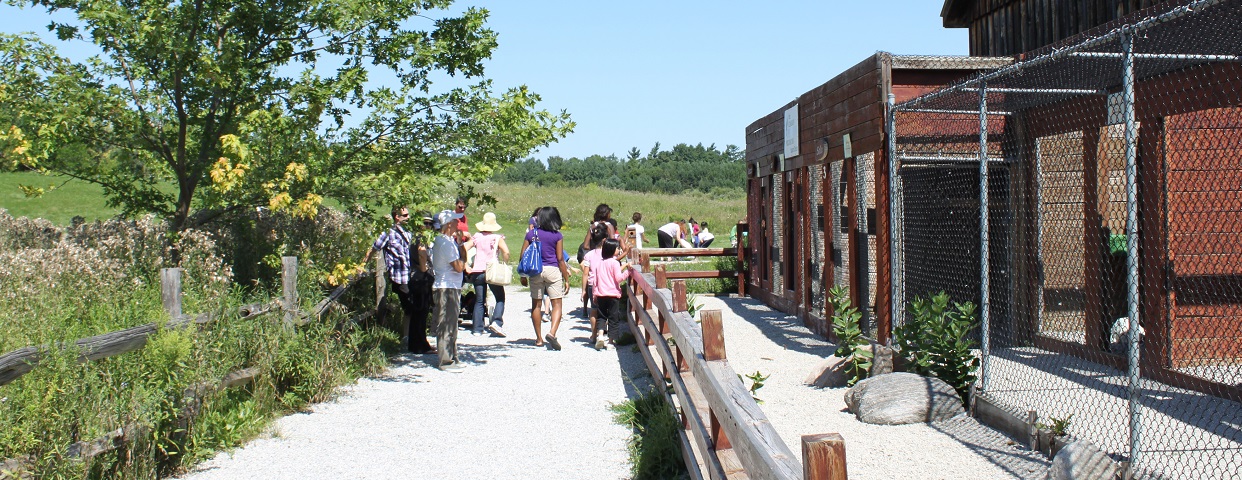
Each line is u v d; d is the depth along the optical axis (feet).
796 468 10.24
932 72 31.19
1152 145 25.18
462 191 31.76
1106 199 27.99
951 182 36.55
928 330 24.90
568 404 26.55
